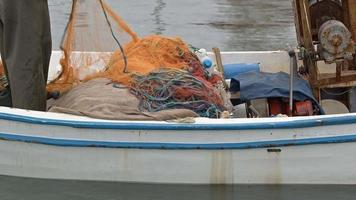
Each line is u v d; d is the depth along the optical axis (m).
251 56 30.62
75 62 26.23
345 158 22.61
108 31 26.45
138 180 22.98
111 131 22.44
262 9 69.69
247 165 22.67
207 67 27.34
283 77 26.17
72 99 24.30
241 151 22.48
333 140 22.30
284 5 71.62
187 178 22.86
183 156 22.58
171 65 25.78
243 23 63.62
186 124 22.19
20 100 23.62
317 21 26.97
